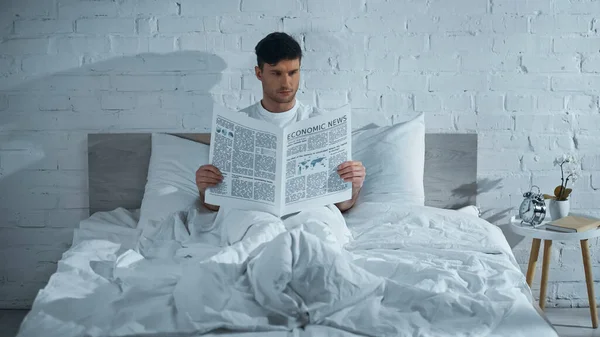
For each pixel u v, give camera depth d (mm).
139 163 2834
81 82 2830
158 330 1516
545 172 2910
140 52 2818
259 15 2803
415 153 2689
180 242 2209
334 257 1646
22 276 2932
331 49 2824
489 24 2818
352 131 2809
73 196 2896
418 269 1840
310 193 2180
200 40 2816
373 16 2809
